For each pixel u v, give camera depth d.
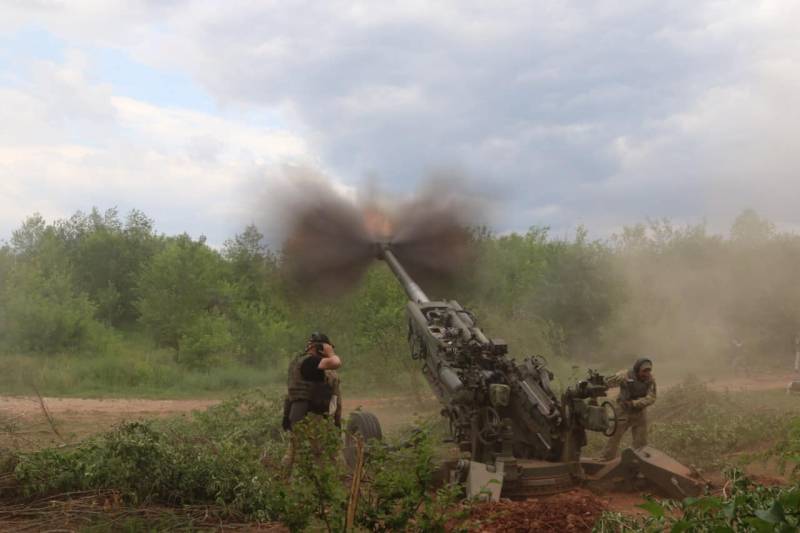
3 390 18.27
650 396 8.55
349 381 18.41
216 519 6.32
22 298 27.45
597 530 5.25
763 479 7.93
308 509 4.50
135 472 6.56
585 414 7.32
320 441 4.63
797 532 3.27
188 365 25.50
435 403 15.21
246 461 6.87
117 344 28.70
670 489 7.33
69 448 8.11
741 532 3.80
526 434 7.81
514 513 6.25
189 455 6.86
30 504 6.49
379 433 8.30
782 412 11.74
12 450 7.39
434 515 4.50
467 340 8.30
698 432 9.84
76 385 19.91
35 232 39.50
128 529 5.88
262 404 11.18
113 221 46.31
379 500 4.58
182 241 32.84
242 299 33.66
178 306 31.12
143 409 15.21
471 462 7.11
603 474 7.63
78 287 41.56
